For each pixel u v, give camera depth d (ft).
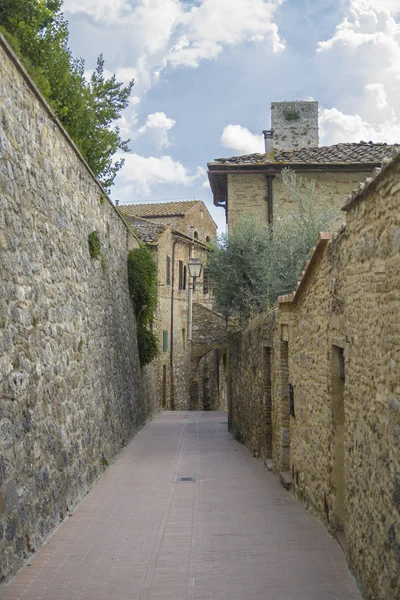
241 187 64.23
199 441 59.72
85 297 39.99
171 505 32.04
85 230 41.45
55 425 29.12
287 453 39.37
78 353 36.17
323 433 27.07
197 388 115.85
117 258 58.75
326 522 26.50
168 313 101.76
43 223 29.78
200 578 20.95
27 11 36.50
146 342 71.67
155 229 99.71
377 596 17.10
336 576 20.67
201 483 38.19
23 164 26.94
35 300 27.25
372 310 18.22
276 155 66.13
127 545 24.89
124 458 48.29
